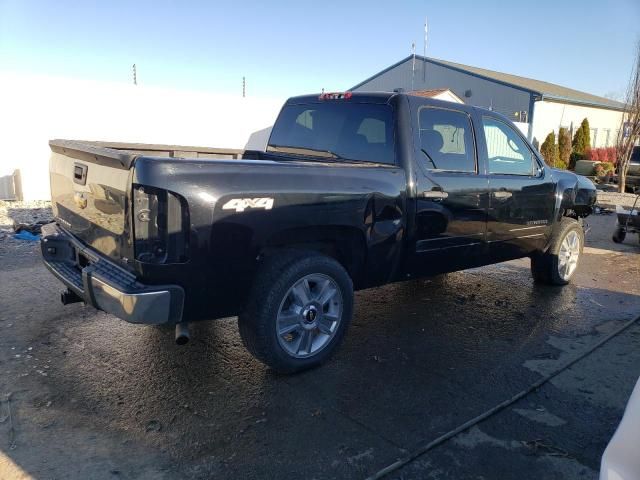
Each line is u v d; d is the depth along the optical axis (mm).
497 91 29531
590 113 33469
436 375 3801
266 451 2836
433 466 2768
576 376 3865
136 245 2932
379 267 4051
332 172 3588
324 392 3494
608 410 3389
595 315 5238
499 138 5035
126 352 3979
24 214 9820
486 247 4934
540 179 5473
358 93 4500
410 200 4082
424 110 4312
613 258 8188
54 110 12336
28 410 3146
